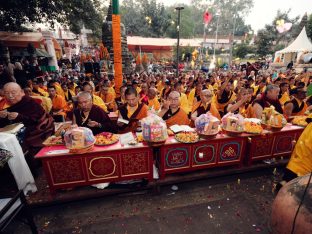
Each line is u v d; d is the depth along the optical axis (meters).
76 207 2.94
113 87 7.68
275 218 1.60
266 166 3.57
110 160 2.81
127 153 2.84
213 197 3.13
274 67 22.44
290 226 1.46
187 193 3.22
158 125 2.78
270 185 3.39
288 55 22.59
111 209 2.90
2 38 16.05
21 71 9.38
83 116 3.37
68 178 2.78
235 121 3.14
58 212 2.85
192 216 2.77
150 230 2.57
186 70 23.05
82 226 2.63
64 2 11.70
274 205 1.65
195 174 3.28
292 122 3.76
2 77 7.60
